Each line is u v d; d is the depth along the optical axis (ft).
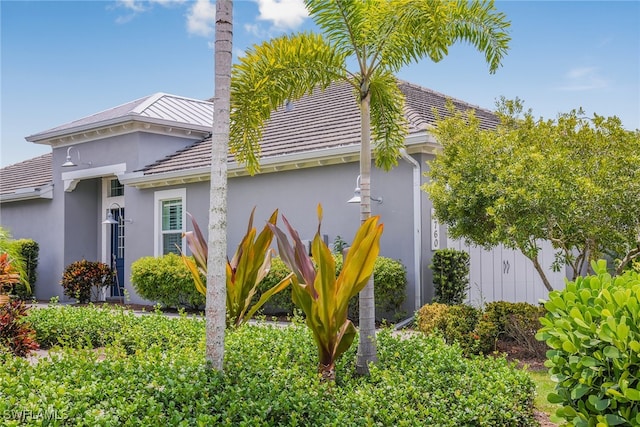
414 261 36.19
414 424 13.79
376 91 23.49
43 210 61.52
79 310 31.60
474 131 28.48
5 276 22.45
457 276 34.63
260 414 12.89
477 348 26.05
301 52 21.49
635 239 25.16
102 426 11.64
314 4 21.13
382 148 25.64
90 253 60.64
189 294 43.06
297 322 25.08
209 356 15.65
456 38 22.04
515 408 15.81
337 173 40.24
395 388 15.66
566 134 28.12
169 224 50.88
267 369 16.31
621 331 11.33
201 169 46.29
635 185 24.18
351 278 18.25
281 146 43.93
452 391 16.21
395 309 36.04
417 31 20.18
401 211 36.99
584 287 14.07
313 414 13.58
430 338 22.09
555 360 12.91
